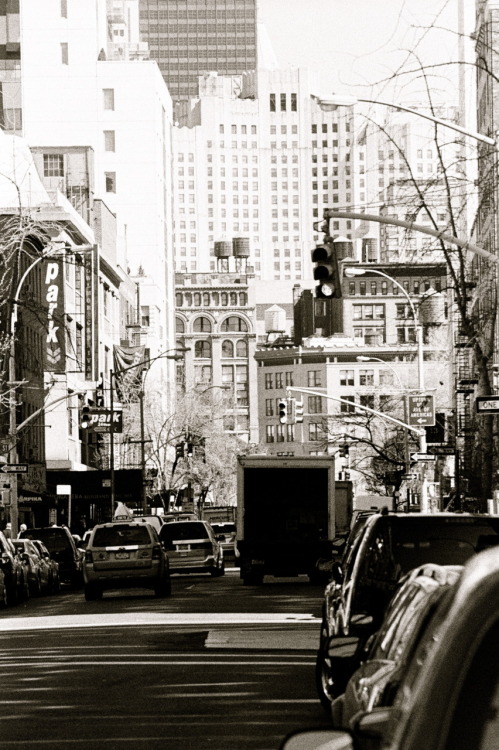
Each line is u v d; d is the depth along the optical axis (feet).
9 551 154.81
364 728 17.51
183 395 452.76
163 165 602.03
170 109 633.61
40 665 77.25
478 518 49.75
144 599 151.84
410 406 228.22
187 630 100.37
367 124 125.90
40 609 141.28
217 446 470.80
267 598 142.51
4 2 565.94
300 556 174.09
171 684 66.08
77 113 551.59
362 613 48.44
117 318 467.11
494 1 255.70
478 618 14.92
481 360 144.56
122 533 154.30
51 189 439.63
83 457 400.47
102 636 97.40
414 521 49.49
